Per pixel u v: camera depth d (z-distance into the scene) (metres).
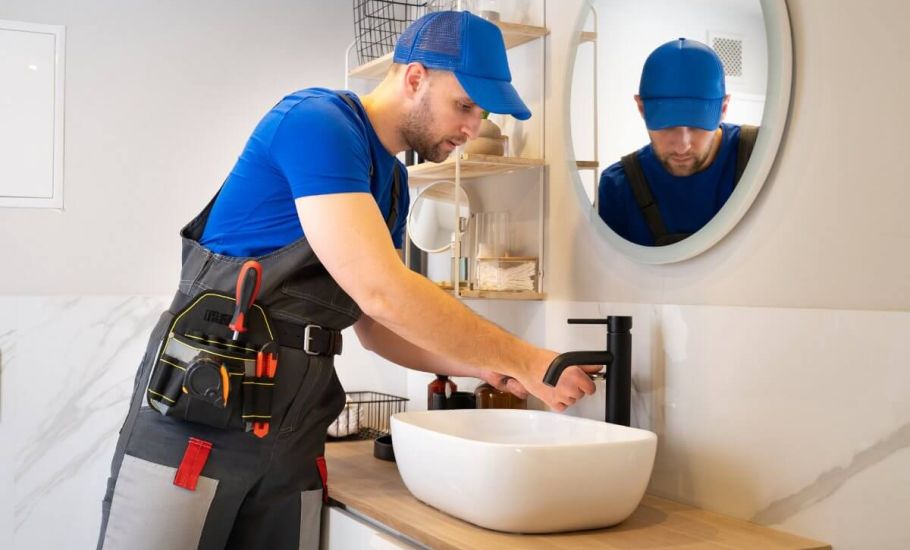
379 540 1.64
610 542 1.46
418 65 1.71
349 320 1.81
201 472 1.65
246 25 2.77
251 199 1.70
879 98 1.40
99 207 2.58
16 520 2.50
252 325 1.67
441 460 1.53
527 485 1.43
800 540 1.49
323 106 1.62
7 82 2.50
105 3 2.59
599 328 1.98
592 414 2.00
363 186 1.58
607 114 1.93
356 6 2.91
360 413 2.56
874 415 1.39
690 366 1.74
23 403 2.50
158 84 2.65
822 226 1.48
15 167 2.50
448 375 2.06
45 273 2.53
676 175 1.74
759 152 1.56
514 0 2.31
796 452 1.52
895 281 1.37
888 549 1.37
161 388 1.65
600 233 1.95
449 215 2.46
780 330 1.55
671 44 1.76
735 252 1.65
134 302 2.62
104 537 1.72
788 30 1.53
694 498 1.72
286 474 1.74
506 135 2.33
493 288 2.23
